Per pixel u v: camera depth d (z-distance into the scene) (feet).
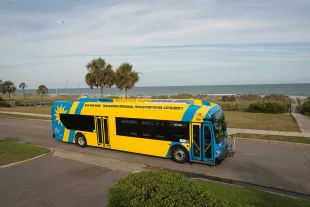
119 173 32.76
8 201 24.66
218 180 30.30
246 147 46.24
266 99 125.29
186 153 36.40
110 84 109.91
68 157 40.75
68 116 49.37
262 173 32.63
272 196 24.31
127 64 111.75
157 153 38.50
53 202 24.34
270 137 52.75
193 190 15.20
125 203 14.87
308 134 55.06
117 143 42.57
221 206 13.76
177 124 36.52
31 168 34.88
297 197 25.40
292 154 41.34
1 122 85.25
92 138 45.85
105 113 43.57
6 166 35.50
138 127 40.04
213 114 34.32
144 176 17.17
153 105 38.52
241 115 89.25
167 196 14.58
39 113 107.76
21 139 56.24
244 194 24.70
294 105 107.14
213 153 34.04
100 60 105.81
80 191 26.89
